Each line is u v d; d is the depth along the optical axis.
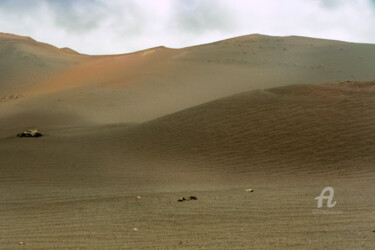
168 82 54.41
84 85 55.16
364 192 14.16
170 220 10.30
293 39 76.50
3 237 9.06
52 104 47.69
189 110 28.81
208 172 19.47
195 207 11.70
